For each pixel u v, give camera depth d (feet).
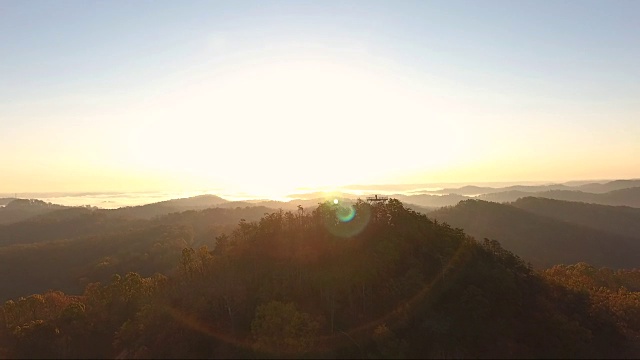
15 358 208.85
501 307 207.82
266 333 193.77
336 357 188.55
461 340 191.72
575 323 206.49
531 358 186.91
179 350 198.80
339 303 212.43
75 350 220.02
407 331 197.16
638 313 251.80
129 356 203.62
